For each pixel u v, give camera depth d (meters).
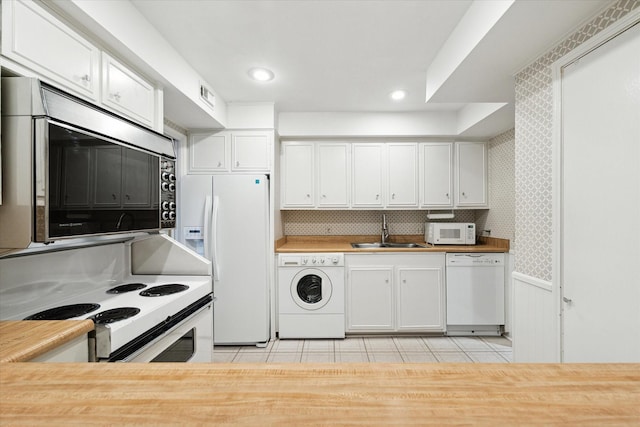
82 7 1.16
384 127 3.12
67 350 0.87
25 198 0.95
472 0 1.48
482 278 2.90
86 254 1.56
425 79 2.37
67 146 1.04
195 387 0.41
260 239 2.70
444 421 0.35
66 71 1.19
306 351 2.62
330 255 2.85
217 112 2.61
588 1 1.14
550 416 0.35
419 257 2.91
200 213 2.69
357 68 2.19
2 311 1.18
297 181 3.24
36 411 0.37
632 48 1.06
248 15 1.59
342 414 0.36
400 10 1.56
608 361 1.15
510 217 2.90
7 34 0.97
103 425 0.35
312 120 3.12
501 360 2.46
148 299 1.45
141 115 1.67
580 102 1.28
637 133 1.04
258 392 0.40
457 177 3.24
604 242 1.17
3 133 0.95
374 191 3.26
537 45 1.45
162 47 1.75
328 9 1.55
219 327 2.70
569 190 1.34
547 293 1.47
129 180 1.39
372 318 2.89
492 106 2.46
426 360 2.46
